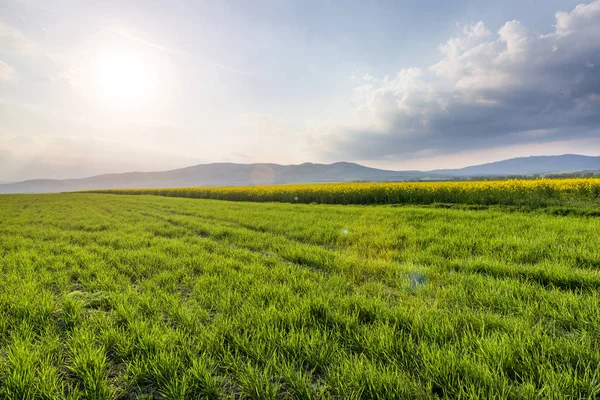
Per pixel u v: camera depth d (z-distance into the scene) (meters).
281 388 1.97
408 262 4.57
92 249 6.57
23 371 2.07
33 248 6.63
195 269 4.91
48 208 18.98
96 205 21.55
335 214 12.05
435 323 2.54
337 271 4.53
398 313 2.76
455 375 1.90
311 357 2.19
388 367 1.99
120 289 4.01
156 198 32.78
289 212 13.42
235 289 3.64
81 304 3.35
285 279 4.15
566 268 3.87
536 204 13.17
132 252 6.00
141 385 2.06
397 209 13.31
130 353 2.36
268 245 6.69
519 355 2.07
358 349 2.34
